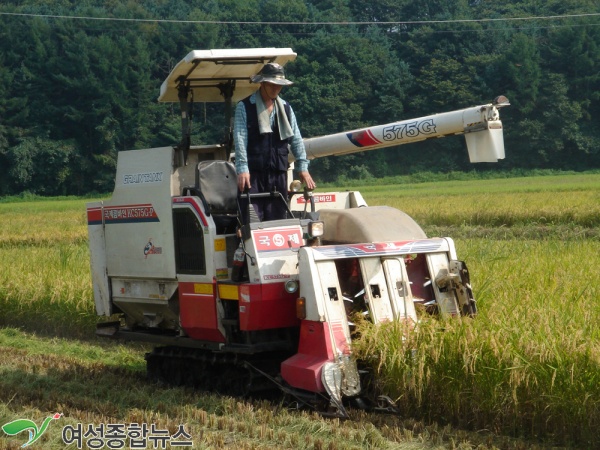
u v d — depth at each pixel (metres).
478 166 73.69
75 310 12.00
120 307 9.24
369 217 7.83
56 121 74.94
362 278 7.30
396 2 96.31
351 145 8.66
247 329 7.44
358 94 77.44
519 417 6.73
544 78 77.25
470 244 14.88
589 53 80.81
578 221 23.55
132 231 8.70
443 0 95.25
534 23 89.81
